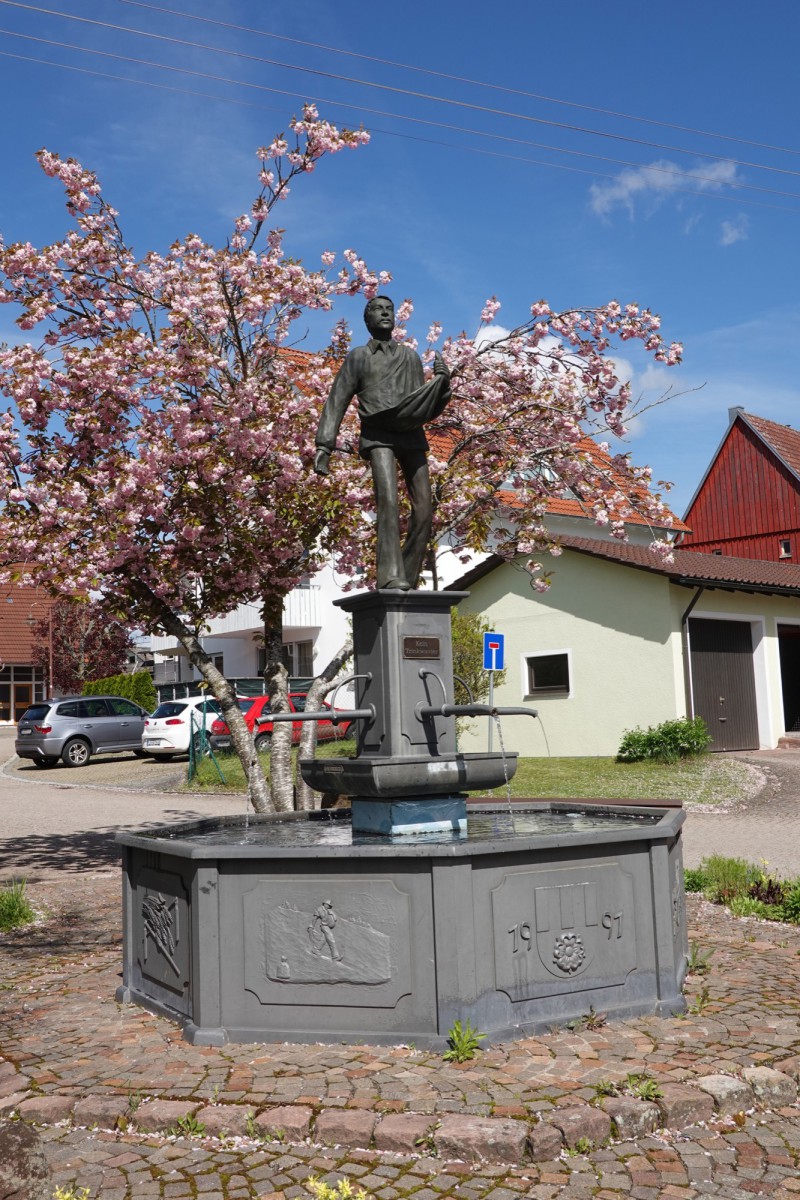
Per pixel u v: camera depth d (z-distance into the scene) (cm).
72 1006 571
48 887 1007
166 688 2823
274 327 1102
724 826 1332
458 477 1092
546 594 2311
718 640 2262
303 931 488
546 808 791
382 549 624
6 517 988
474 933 468
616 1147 383
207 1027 494
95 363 971
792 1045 463
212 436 1020
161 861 546
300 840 593
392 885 476
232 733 1062
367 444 634
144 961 566
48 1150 391
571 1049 459
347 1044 475
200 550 1072
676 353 1139
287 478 1032
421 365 646
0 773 2670
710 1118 404
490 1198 347
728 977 591
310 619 2925
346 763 572
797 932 728
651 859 521
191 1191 358
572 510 2759
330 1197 322
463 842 516
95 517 988
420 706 588
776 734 2347
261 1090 424
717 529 3684
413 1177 363
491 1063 443
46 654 3997
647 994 514
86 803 1870
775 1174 363
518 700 2344
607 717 2192
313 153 1057
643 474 1166
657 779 1761
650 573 2136
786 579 2450
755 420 3662
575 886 499
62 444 1047
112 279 1059
